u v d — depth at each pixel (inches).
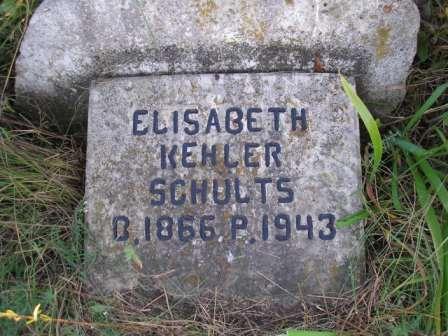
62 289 27.9
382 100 31.6
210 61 29.4
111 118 29.3
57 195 30.4
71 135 33.0
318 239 28.0
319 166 28.5
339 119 28.9
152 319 27.4
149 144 28.9
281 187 28.4
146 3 28.5
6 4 32.6
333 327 27.3
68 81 30.7
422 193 28.6
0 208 29.4
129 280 28.1
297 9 28.3
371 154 30.3
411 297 27.8
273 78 29.1
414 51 29.6
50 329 26.3
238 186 28.4
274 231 28.1
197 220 28.2
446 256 26.7
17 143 31.3
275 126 28.8
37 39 29.6
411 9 28.5
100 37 29.3
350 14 28.4
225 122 28.9
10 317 24.2
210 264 28.0
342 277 27.9
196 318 27.8
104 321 27.4
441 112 33.4
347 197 28.3
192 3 28.4
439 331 25.8
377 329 27.0
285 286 27.9
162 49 29.3
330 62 29.5
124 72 29.9
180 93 29.2
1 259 28.1
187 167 28.6
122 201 28.5
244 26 28.7
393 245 28.9
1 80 33.2
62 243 28.5
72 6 28.8
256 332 27.4
